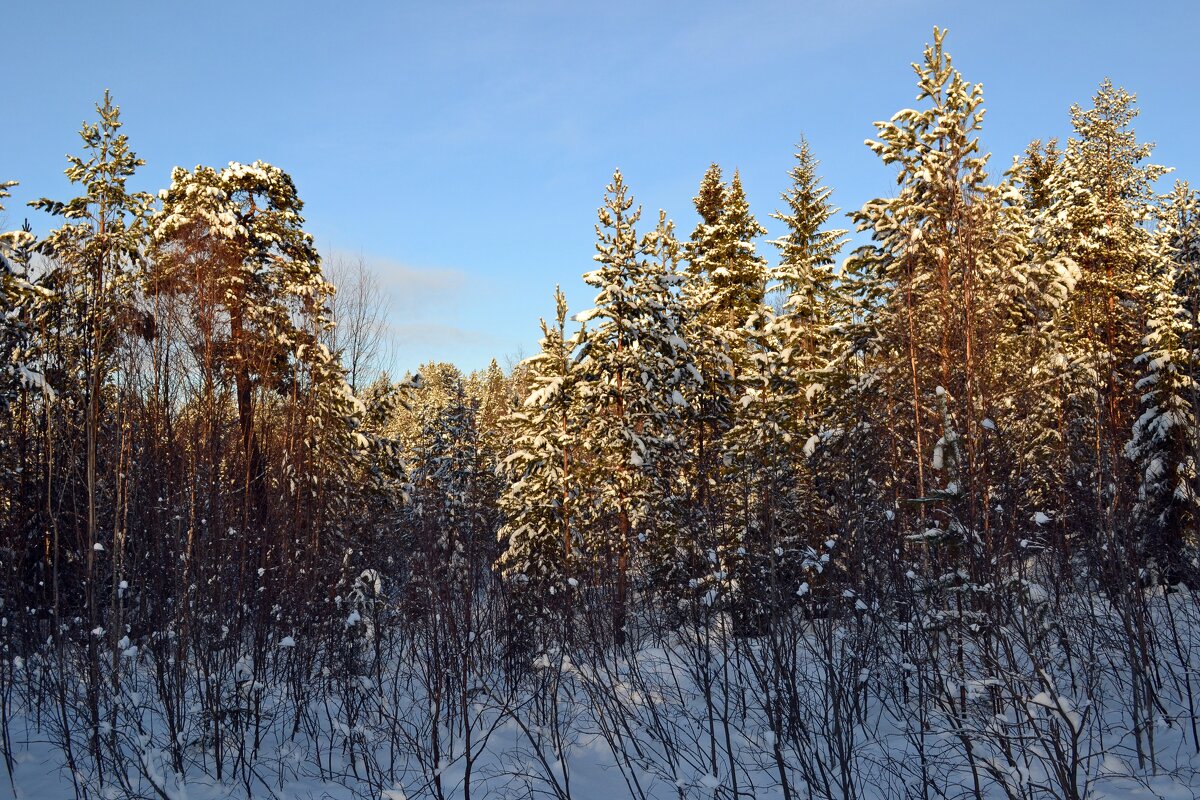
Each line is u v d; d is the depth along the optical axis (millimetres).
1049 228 23812
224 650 12648
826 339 21875
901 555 13016
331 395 20281
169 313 15484
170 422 14633
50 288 18156
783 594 11727
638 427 20719
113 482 14656
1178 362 18047
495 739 12734
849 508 12820
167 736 12375
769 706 10672
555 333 21875
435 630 10859
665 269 21484
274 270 21844
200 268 17016
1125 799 10156
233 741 12039
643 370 20297
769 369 21859
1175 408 17594
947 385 15055
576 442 20828
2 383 16125
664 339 20672
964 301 15094
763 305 27266
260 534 15258
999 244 17656
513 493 19984
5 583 13875
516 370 34562
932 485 14281
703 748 11992
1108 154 26969
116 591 12359
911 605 11992
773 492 12742
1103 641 12609
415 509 13609
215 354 16422
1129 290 21344
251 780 11547
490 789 11211
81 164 19453
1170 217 22922
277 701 13695
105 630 12664
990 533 10641
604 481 19656
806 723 11336
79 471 14594
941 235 17438
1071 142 29812
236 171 22750
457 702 12305
